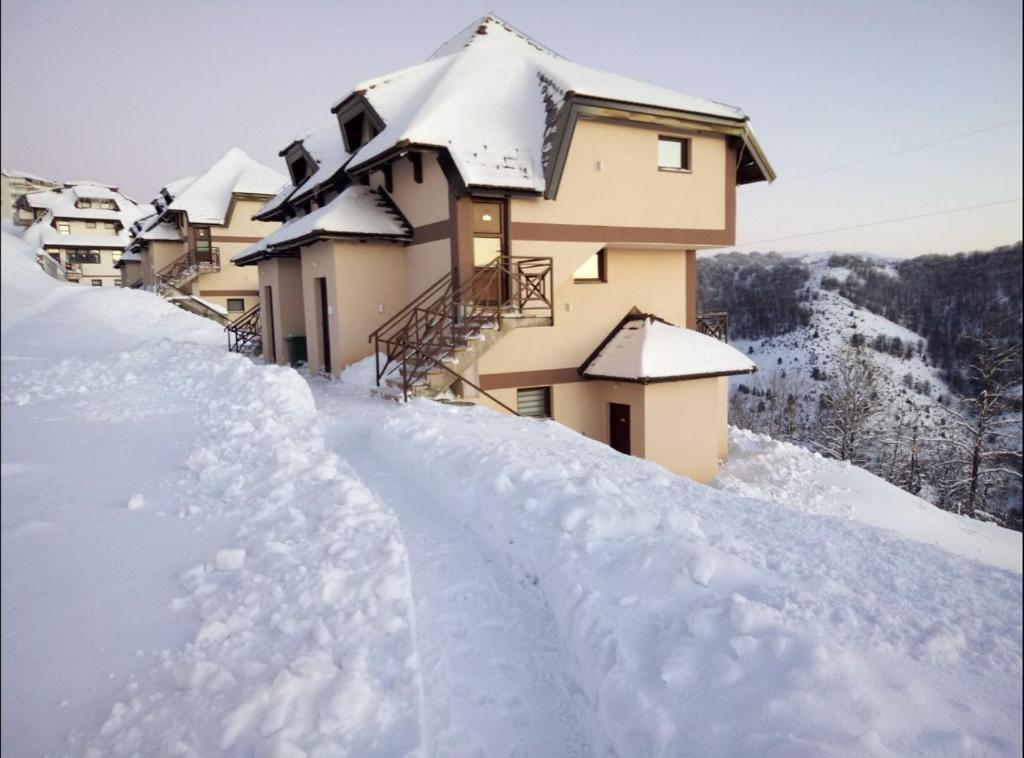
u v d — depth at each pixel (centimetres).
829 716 288
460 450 669
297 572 397
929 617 391
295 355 1838
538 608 432
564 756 311
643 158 1377
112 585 353
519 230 1258
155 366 981
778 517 571
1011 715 305
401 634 354
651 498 584
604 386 1455
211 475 541
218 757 258
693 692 309
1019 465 2878
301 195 1773
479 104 1338
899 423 3347
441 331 1209
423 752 275
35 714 253
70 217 4575
